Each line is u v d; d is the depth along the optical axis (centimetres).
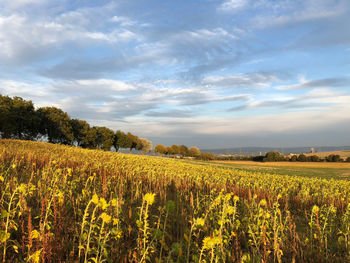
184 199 774
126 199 671
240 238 485
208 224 474
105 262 322
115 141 8344
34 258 266
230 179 1630
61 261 316
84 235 295
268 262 403
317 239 472
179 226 459
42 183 623
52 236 325
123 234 396
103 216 276
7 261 301
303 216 852
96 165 1345
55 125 5666
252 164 7306
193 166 2939
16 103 4884
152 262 322
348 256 436
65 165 1207
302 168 5919
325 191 1296
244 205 651
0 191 454
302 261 418
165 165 2567
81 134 6550
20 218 388
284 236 473
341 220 579
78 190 679
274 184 1535
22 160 1117
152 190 936
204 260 291
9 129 4512
